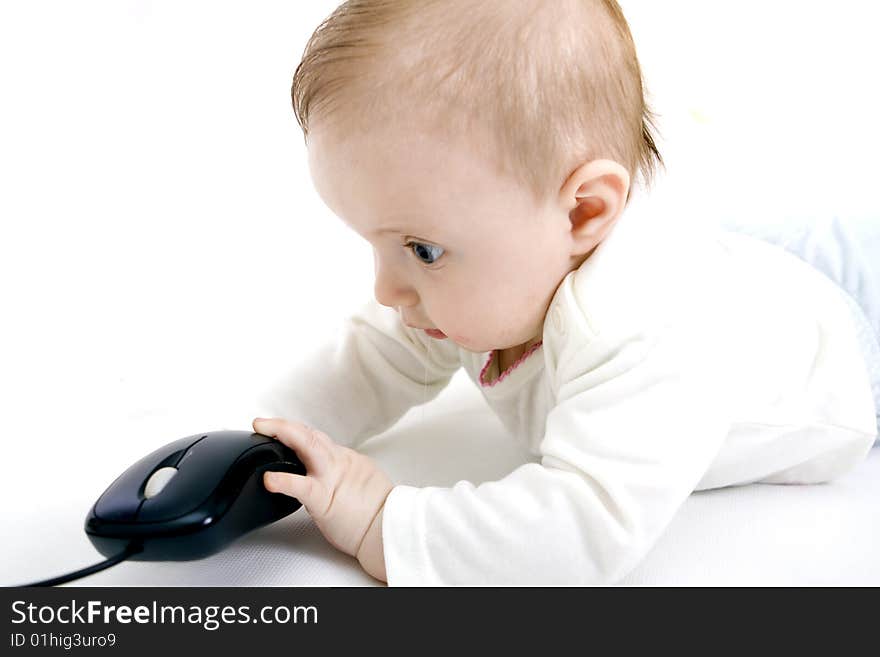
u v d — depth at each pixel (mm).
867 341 1066
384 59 748
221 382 1135
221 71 1964
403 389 1033
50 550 770
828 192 1538
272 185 1831
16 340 1260
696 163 1811
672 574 771
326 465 759
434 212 758
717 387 784
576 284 814
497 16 757
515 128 749
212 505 668
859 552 812
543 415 930
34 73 1821
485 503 730
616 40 809
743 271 929
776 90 2105
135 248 1595
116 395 1093
